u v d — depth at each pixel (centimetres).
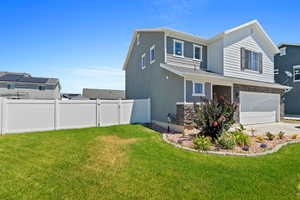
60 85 4188
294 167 462
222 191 341
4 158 518
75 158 523
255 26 1492
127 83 1977
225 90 1252
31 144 682
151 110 1365
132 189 346
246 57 1430
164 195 325
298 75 2056
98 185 361
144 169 444
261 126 1240
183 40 1312
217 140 680
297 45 2055
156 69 1312
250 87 1323
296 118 1817
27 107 942
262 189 348
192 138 787
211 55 1397
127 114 1266
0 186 353
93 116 1131
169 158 527
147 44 1473
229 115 734
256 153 574
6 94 3156
